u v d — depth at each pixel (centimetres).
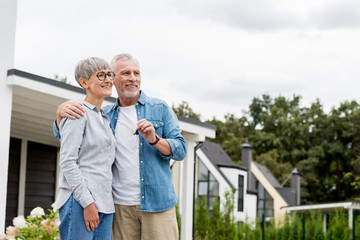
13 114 825
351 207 2048
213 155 2825
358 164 5134
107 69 321
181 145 353
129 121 357
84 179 303
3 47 625
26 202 1023
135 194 348
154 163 350
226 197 1480
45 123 873
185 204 904
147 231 350
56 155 1092
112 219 323
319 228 1603
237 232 1453
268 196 3500
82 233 300
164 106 365
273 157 5400
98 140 309
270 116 5928
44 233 537
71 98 679
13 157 1002
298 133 5691
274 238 1642
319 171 5566
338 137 5603
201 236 1406
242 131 5922
